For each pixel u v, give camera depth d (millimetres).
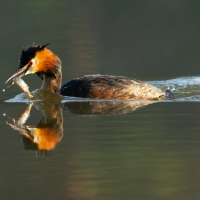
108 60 34250
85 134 18203
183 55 35500
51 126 19375
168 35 42438
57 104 22656
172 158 15586
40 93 24281
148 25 46531
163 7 52438
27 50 23859
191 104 22109
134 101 22766
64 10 51812
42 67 24000
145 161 15367
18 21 47656
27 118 20562
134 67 31969
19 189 13508
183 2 53312
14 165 15336
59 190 13336
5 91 25859
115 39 41656
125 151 16359
